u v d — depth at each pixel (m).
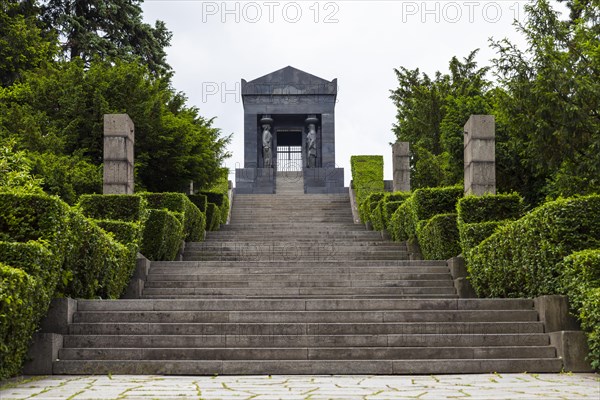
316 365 10.79
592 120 19.66
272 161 49.78
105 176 19.03
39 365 10.66
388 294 15.57
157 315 12.30
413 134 37.25
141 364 10.74
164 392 8.66
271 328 11.84
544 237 12.16
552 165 19.95
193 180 28.86
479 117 18.72
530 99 19.67
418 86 38.97
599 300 10.29
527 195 23.86
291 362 10.80
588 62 20.41
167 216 17.89
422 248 19.03
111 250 13.92
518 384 9.34
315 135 48.94
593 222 11.85
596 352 10.54
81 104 26.44
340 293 15.47
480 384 9.36
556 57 20.05
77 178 22.69
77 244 12.40
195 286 15.96
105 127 19.12
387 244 21.08
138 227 16.25
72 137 25.92
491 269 14.26
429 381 9.75
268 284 15.98
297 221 31.84
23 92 27.36
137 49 43.06
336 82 48.28
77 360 10.84
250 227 28.44
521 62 20.23
